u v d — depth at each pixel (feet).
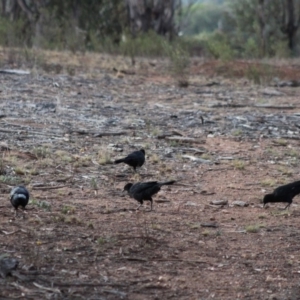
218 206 66.80
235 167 81.25
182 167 79.97
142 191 62.44
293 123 107.55
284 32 254.47
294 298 46.44
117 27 245.65
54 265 49.14
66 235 55.16
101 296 44.98
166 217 62.18
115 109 110.52
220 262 52.26
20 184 69.00
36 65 146.41
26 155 78.95
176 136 93.66
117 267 49.80
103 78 141.69
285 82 147.95
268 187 74.23
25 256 50.08
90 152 83.20
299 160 86.79
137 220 60.59
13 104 106.73
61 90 123.54
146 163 80.28
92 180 71.36
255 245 56.49
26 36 187.83
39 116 99.81
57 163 77.05
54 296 44.42
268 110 118.52
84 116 102.63
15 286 45.29
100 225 58.44
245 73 154.30
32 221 57.67
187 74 150.92
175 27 254.68
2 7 253.44
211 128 100.58
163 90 133.90
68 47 184.24
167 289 46.78
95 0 242.58
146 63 167.53
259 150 90.12
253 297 46.34
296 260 53.62
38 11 226.79
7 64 144.77
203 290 47.03
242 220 63.00
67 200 65.31
